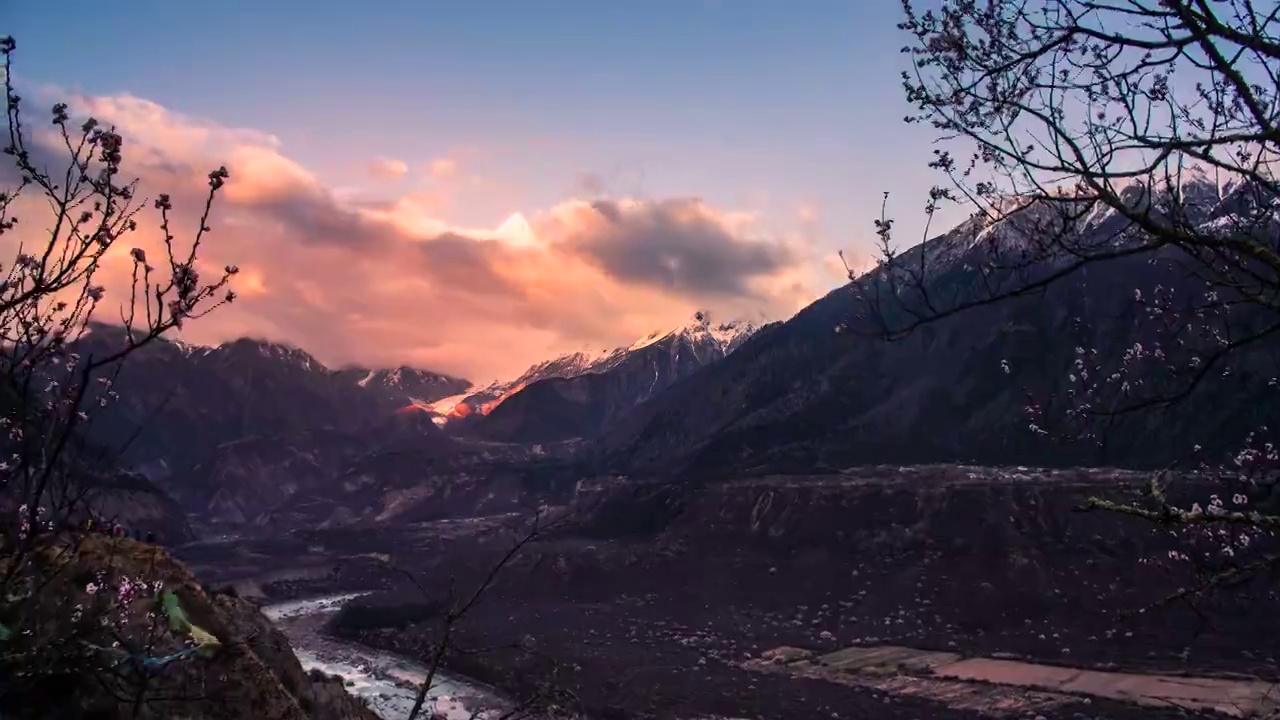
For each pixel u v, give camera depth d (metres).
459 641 80.12
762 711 56.53
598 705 58.22
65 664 6.44
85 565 7.67
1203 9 5.53
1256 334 6.51
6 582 5.38
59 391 5.41
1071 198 6.10
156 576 11.16
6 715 7.38
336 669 76.25
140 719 8.55
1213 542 7.21
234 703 10.53
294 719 11.42
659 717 55.53
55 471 5.43
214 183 5.60
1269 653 56.12
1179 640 62.03
